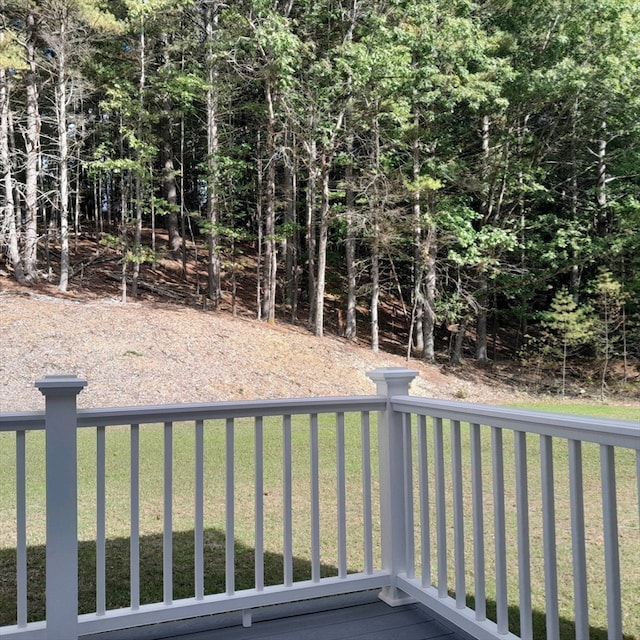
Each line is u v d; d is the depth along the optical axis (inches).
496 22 624.4
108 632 91.6
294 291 661.3
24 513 82.4
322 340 602.5
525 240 658.2
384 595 104.2
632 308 651.5
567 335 603.5
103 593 84.6
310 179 607.2
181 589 120.7
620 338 629.0
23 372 420.2
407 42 543.8
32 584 124.3
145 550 146.5
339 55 558.6
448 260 669.3
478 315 673.6
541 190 643.5
